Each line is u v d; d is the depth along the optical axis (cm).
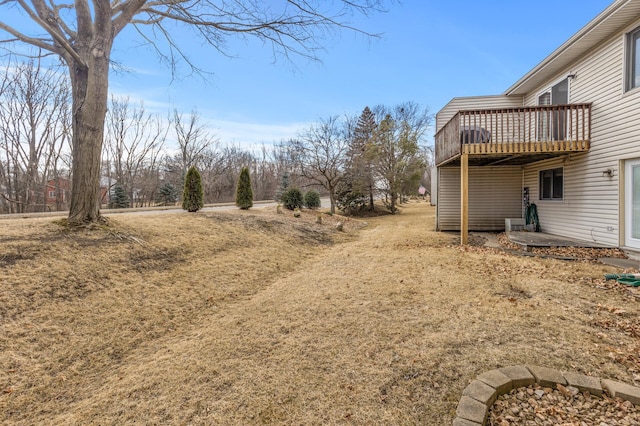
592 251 721
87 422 230
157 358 321
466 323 368
